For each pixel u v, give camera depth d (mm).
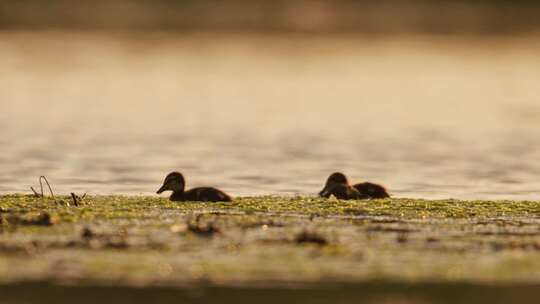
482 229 20422
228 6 139125
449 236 19719
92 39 103938
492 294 15953
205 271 16953
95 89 64188
